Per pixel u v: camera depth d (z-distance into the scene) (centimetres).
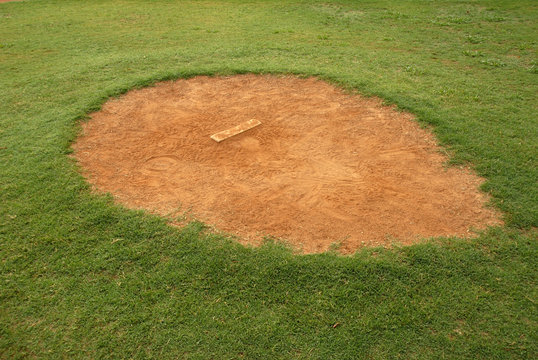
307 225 485
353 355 344
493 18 1358
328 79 876
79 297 387
